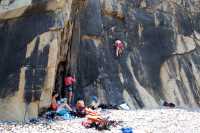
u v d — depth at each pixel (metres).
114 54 26.72
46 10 20.02
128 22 28.44
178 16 32.25
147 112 23.31
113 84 25.34
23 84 19.22
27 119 19.09
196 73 31.53
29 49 19.59
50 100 20.44
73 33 23.45
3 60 19.19
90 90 24.08
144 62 28.33
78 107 21.34
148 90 27.47
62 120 19.58
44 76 19.86
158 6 30.77
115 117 20.83
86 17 24.88
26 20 19.75
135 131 17.66
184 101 29.11
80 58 24.34
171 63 29.98
